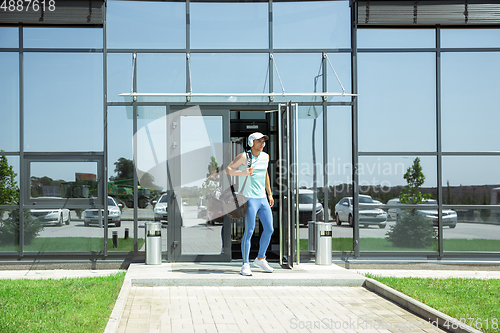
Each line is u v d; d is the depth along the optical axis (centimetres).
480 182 824
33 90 801
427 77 834
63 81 805
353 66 826
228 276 661
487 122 830
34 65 803
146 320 473
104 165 793
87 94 805
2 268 778
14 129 796
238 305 539
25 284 618
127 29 816
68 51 806
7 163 793
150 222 769
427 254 818
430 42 837
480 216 821
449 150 827
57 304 506
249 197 674
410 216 821
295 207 782
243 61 829
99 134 802
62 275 727
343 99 827
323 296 589
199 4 830
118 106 805
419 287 609
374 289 622
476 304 528
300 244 815
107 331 409
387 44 834
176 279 645
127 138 802
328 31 837
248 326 454
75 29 809
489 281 664
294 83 830
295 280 652
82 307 496
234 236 861
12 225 790
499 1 826
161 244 771
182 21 826
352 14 834
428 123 830
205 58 825
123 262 789
